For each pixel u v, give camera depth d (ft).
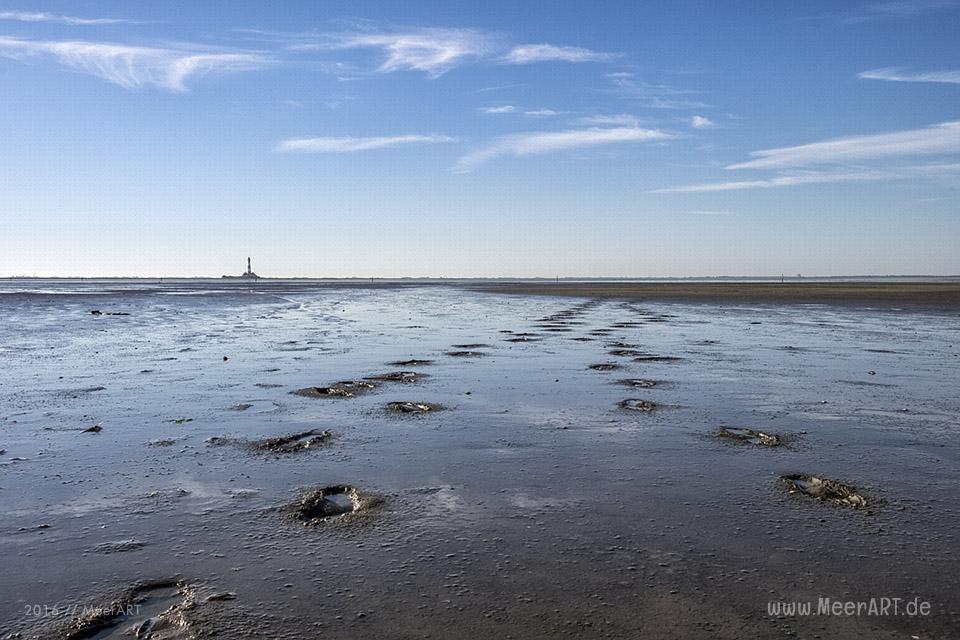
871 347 63.93
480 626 13.00
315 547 16.76
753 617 13.39
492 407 34.47
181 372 46.26
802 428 29.81
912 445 26.86
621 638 12.60
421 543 17.02
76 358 53.72
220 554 16.35
